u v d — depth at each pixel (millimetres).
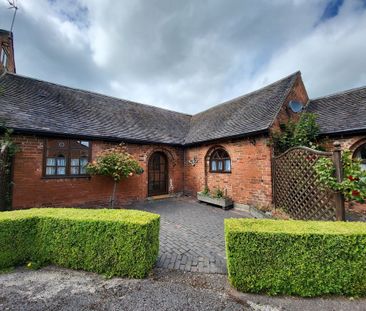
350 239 2328
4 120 5660
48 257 3115
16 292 2465
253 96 10094
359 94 7738
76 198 7184
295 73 8875
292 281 2371
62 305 2227
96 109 9406
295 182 5266
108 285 2639
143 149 9227
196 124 12516
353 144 6285
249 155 7332
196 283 2709
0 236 2973
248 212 7086
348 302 2262
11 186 5910
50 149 6793
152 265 3057
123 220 2898
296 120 7941
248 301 2316
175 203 8758
